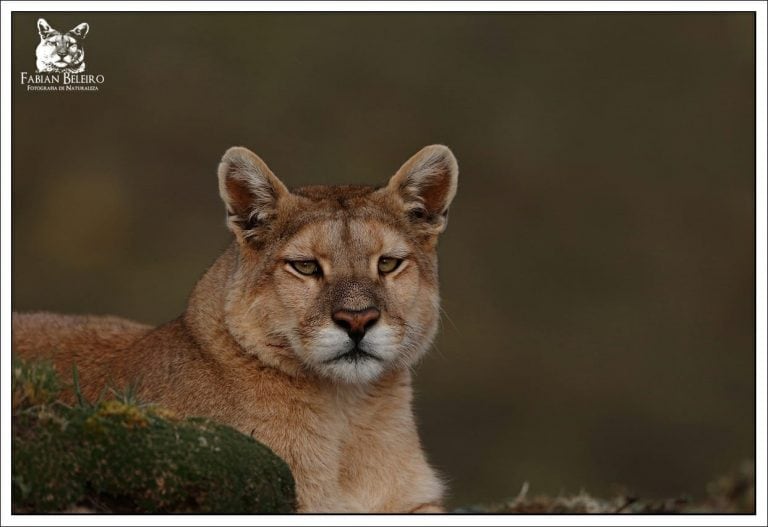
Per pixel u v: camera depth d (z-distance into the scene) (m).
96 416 5.96
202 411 7.40
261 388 7.40
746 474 9.82
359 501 7.64
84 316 9.23
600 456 20.33
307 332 7.30
